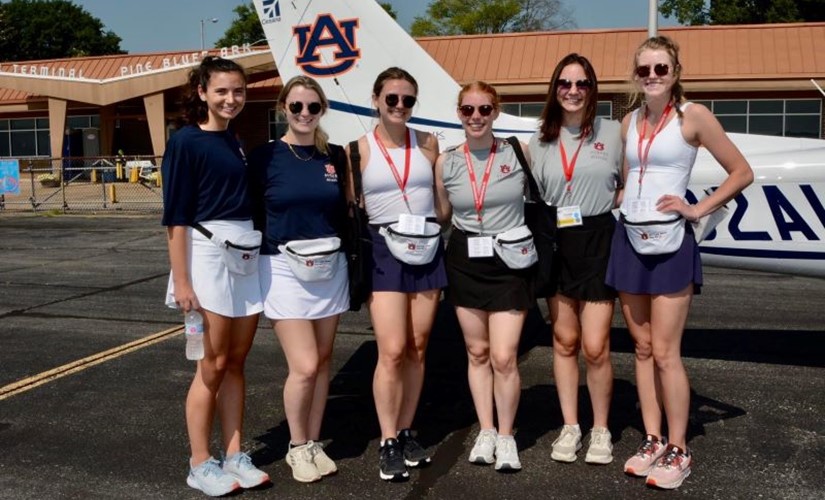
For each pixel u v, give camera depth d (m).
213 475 3.21
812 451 3.58
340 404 4.35
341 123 6.11
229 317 3.11
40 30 49.38
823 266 4.43
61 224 14.00
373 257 3.35
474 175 3.34
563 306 3.45
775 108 20.41
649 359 3.39
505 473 3.40
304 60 6.16
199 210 3.05
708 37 20.89
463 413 4.18
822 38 20.17
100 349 5.47
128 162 21.78
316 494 3.21
